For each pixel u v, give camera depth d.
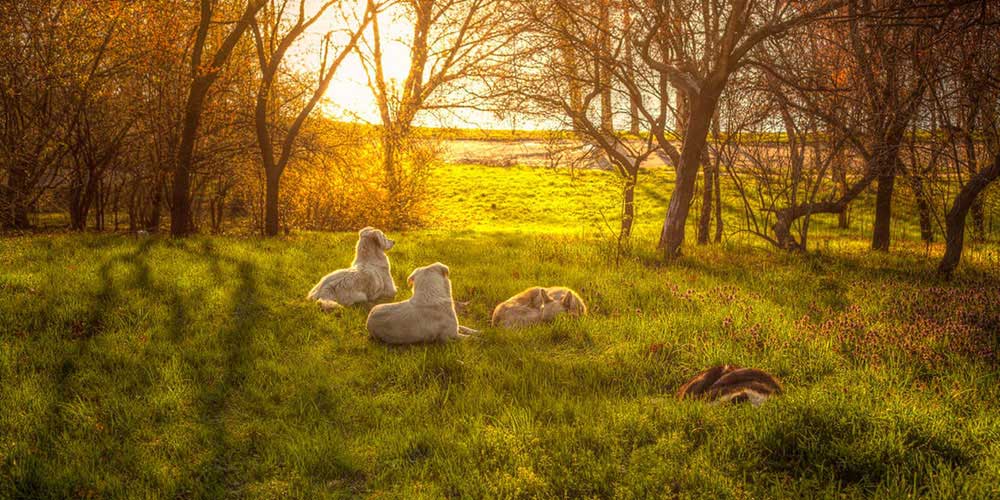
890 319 8.77
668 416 5.64
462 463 5.05
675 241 15.44
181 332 8.04
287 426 5.80
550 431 5.43
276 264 12.11
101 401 6.08
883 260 15.12
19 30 16.45
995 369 6.70
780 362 7.02
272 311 9.05
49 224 21.55
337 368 7.25
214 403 6.31
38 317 8.09
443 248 15.16
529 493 4.61
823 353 7.26
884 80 15.10
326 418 6.02
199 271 10.93
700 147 15.27
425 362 7.20
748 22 15.13
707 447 5.05
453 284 11.17
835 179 17.23
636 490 4.56
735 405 5.71
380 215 25.09
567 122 19.55
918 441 4.98
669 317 8.84
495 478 4.80
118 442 5.41
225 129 19.98
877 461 4.68
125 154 19.86
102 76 17.23
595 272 12.34
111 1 15.73
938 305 9.35
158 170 18.73
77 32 16.48
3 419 5.58
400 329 7.93
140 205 22.78
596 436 5.31
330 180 23.77
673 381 6.85
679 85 15.46
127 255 12.05
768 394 5.85
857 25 15.12
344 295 9.70
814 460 4.81
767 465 4.85
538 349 7.95
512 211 36.56
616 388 6.63
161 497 4.71
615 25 16.75
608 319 9.06
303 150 21.53
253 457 5.36
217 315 8.77
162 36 16.44
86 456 5.12
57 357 6.99
